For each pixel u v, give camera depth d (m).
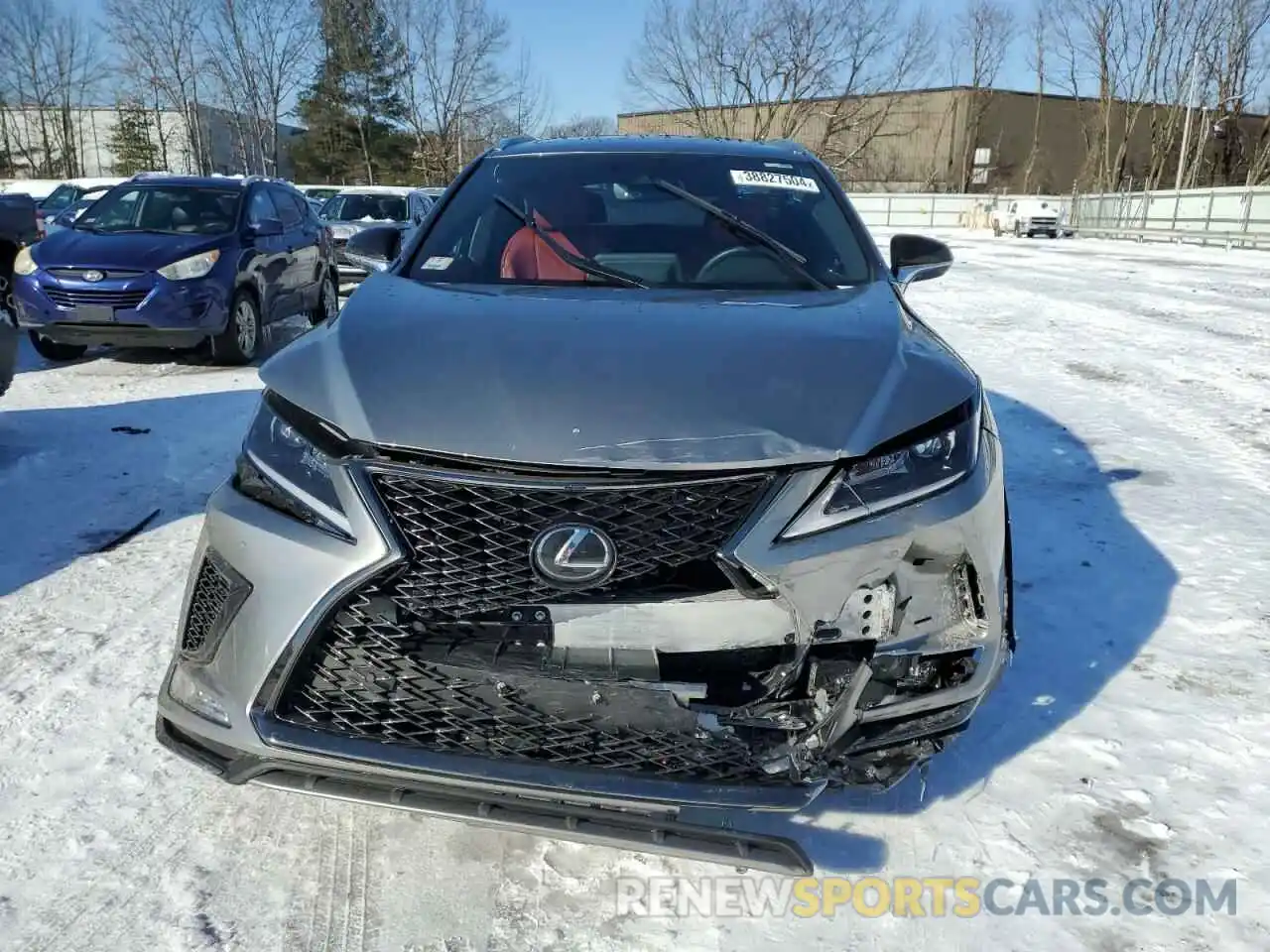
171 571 3.83
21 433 5.67
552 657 1.94
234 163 46.69
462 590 1.92
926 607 2.02
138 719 2.79
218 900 2.13
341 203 15.51
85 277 7.26
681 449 1.90
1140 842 2.33
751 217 3.20
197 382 7.22
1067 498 4.62
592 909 2.12
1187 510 4.46
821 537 1.91
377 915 2.09
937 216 41.41
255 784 2.03
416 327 2.33
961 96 54.84
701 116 40.66
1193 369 7.75
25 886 2.15
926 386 2.16
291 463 2.06
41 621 3.38
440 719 1.96
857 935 2.05
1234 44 48.66
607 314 2.43
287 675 1.97
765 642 1.93
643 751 1.92
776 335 2.31
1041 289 13.88
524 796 1.91
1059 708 2.86
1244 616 3.42
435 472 1.90
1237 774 2.57
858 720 1.98
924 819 2.39
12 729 2.72
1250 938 2.05
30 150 46.97
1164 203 29.22
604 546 1.87
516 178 3.39
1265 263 19.33
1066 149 59.12
